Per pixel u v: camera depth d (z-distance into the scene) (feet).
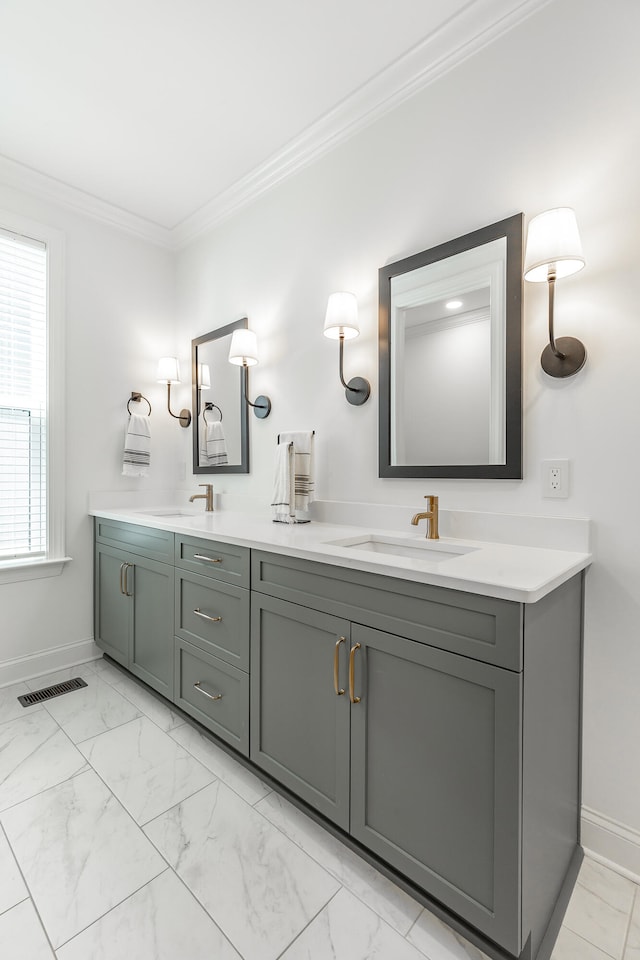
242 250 8.30
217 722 5.75
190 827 4.61
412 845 3.73
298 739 4.70
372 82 5.85
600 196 4.34
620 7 4.21
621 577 4.26
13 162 7.41
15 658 7.81
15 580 7.79
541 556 4.27
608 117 4.29
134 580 7.46
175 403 9.99
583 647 4.44
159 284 9.73
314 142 6.82
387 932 3.59
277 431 7.65
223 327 8.63
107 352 8.91
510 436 4.88
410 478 5.79
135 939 3.51
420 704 3.68
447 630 3.51
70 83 5.90
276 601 4.91
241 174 7.79
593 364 4.39
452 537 5.35
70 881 3.99
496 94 5.02
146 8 4.91
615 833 4.26
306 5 4.87
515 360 4.83
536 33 4.71
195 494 9.30
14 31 5.18
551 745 3.72
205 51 5.44
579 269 4.13
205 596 5.95
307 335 7.14
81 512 8.57
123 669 8.28
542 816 3.54
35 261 8.03
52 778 5.32
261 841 4.45
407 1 4.83
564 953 3.50
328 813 4.37
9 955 3.38
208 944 3.48
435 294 5.51
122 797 5.02
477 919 3.33
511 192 4.91
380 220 6.15
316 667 4.51
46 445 8.09
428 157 5.61
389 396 5.98
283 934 3.57
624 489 4.25
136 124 6.64
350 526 6.37
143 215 9.02
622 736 4.25
